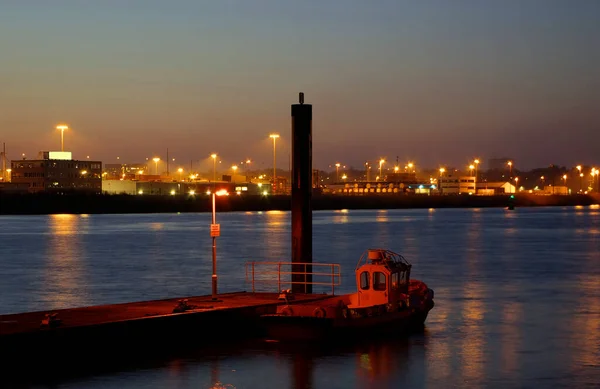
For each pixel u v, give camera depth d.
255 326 92.75
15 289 152.50
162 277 174.00
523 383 78.12
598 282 162.25
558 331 104.31
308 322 90.00
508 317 115.31
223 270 189.00
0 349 72.88
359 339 92.00
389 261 99.38
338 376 78.81
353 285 156.38
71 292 147.88
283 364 82.12
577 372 82.38
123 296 142.50
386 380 78.00
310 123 112.94
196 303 97.62
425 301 103.44
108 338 80.12
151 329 83.69
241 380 76.56
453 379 79.12
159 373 77.69
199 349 86.88
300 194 112.44
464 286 154.88
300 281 111.44
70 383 73.88
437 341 96.62
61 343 76.62
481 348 93.25
